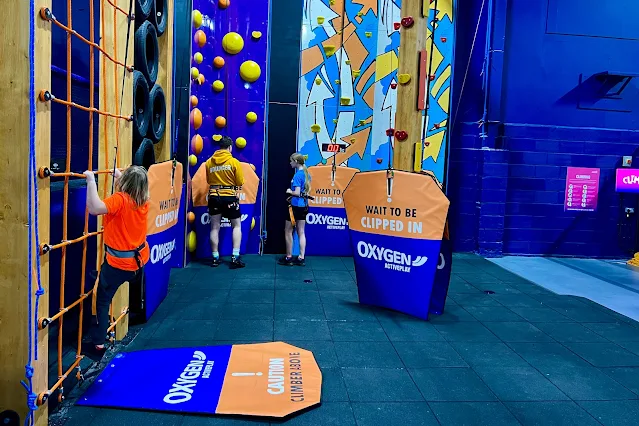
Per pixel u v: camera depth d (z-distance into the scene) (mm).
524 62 6863
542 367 3248
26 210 2084
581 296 5086
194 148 5781
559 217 7113
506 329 3969
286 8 6250
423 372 3111
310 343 3527
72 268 3250
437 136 6512
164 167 3721
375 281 4309
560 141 7000
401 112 4238
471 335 3807
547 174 7035
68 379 2840
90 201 2598
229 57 6168
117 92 3145
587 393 2895
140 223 2852
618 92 6973
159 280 3928
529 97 6914
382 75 6336
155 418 2482
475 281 5570
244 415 2496
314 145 6461
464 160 7008
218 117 6148
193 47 5648
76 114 3721
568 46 6875
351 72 6367
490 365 3252
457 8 6582
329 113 6430
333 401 2705
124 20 3275
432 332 3836
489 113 6855
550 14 6801
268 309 4262
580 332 3945
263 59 6246
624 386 2998
